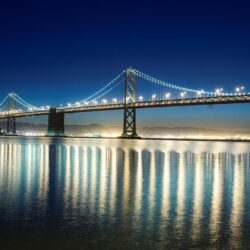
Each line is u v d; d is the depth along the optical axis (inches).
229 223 603.2
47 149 2723.9
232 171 1342.3
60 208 689.0
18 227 578.6
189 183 1010.1
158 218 629.0
